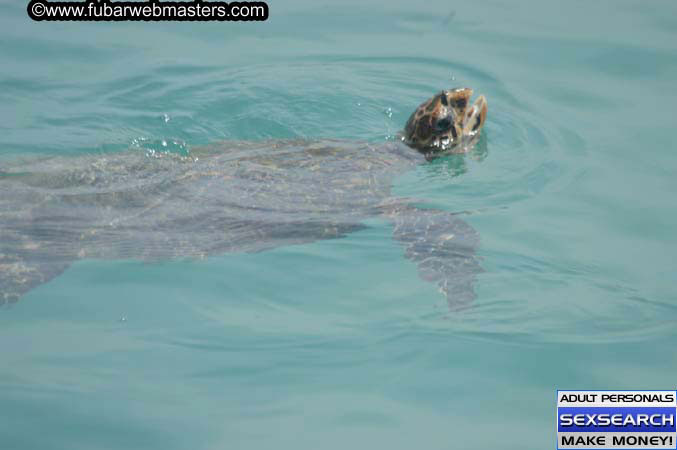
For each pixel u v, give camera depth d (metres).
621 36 20.23
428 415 9.44
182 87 18.16
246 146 15.38
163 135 16.47
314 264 12.17
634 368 10.27
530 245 12.80
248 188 13.60
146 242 12.38
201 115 17.23
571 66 19.17
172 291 11.61
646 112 17.31
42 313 11.09
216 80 18.48
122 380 9.88
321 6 22.03
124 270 11.95
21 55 19.02
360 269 12.09
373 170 14.71
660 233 13.31
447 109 15.09
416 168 15.13
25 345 10.45
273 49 19.98
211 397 9.64
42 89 17.75
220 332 10.83
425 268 12.08
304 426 9.19
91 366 10.10
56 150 15.41
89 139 15.98
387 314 11.18
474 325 10.98
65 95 17.61
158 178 13.65
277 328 10.91
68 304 11.30
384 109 17.72
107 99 17.59
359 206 13.56
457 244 12.66
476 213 13.66
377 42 20.30
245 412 9.41
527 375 10.12
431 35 20.59
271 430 9.12
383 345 10.58
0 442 8.80
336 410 9.45
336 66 19.27
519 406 9.62
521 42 20.17
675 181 14.91
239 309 11.30
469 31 20.75
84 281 11.72
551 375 10.13
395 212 13.46
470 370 10.17
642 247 12.92
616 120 17.08
